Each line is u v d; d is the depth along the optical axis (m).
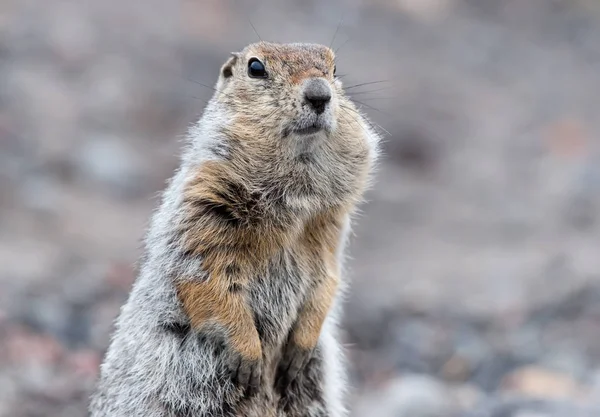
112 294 14.66
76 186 19.75
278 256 7.74
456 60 29.83
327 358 8.28
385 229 19.64
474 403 10.93
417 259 17.88
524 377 11.85
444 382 12.46
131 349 7.91
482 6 34.44
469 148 24.27
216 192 7.53
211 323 7.51
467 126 25.44
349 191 7.87
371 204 20.84
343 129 7.78
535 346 13.17
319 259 7.89
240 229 7.50
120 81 24.41
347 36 29.95
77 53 25.58
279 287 7.78
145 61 25.92
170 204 7.74
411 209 20.77
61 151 20.73
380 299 15.53
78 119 22.52
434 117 25.58
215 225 7.46
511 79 29.17
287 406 8.12
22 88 23.06
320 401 8.23
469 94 27.53
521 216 20.28
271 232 7.57
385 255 18.19
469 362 12.82
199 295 7.49
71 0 28.91
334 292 7.96
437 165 23.28
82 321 13.67
